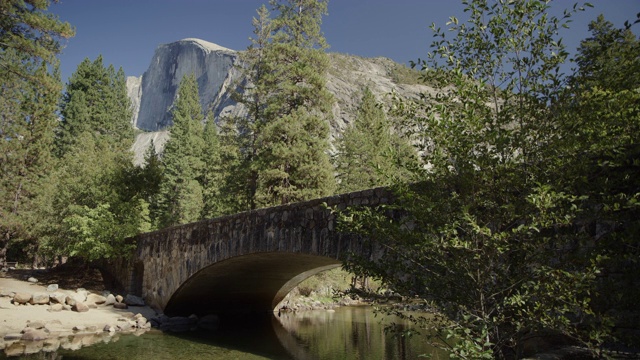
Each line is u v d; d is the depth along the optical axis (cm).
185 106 5869
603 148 414
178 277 1802
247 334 1700
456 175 478
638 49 411
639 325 437
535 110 461
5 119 3169
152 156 2936
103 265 2753
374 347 1416
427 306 501
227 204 3025
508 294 455
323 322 2072
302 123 2602
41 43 1711
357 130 3962
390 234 504
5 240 3056
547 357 472
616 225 484
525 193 446
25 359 1133
